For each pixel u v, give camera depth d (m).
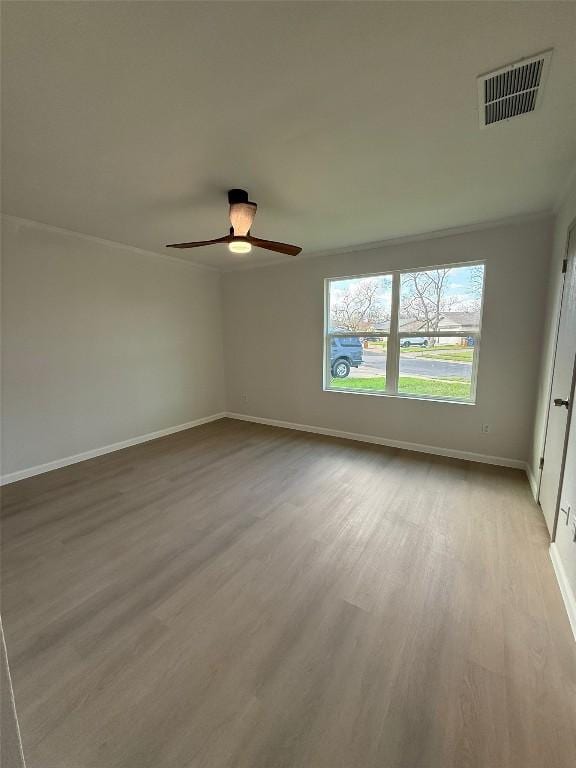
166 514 2.56
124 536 2.28
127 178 2.25
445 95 1.49
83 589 1.81
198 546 2.17
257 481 3.12
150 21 1.12
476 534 2.27
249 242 2.45
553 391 2.43
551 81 1.40
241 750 1.09
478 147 1.92
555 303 2.58
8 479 3.12
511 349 3.22
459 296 3.50
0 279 2.98
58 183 2.33
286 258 4.50
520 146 1.91
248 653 1.44
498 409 3.36
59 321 3.41
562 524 1.92
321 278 4.30
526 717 1.18
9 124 1.67
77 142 1.84
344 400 4.34
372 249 3.86
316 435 4.52
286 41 1.21
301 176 2.24
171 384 4.64
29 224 3.11
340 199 2.62
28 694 1.27
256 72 1.35
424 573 1.91
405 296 3.80
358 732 1.14
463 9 1.09
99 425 3.83
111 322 3.88
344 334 4.30
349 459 3.63
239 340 5.22
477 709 1.21
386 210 2.85
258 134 1.78
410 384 3.89
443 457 3.64
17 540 2.24
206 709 1.22
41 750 1.09
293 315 4.62
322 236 3.57
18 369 3.14
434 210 2.86
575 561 1.63
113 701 1.25
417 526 2.37
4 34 1.16
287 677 1.33
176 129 1.73
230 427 4.96
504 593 1.76
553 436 2.33
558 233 2.66
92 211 2.85
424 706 1.22
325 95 1.49
